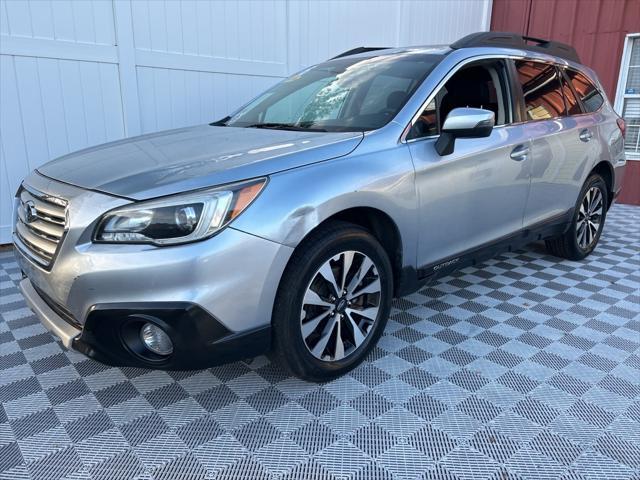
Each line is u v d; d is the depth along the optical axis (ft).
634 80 24.98
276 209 6.95
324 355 8.09
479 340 9.95
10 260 14.82
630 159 25.48
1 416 7.43
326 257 7.62
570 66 14.07
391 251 8.98
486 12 29.73
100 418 7.41
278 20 20.43
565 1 26.53
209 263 6.46
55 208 7.23
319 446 6.85
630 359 9.26
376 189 8.10
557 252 15.05
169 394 8.05
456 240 10.02
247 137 9.00
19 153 15.56
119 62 16.75
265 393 8.09
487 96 10.88
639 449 6.83
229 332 6.81
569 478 6.30
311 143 8.07
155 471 6.37
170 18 17.56
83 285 6.59
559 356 9.34
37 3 15.01
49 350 9.44
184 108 18.61
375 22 24.23
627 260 15.51
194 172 7.02
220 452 6.73
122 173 7.34
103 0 16.11
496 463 6.55
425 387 8.27
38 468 6.40
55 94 15.83
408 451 6.76
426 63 10.21
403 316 11.09
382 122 9.00
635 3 24.20
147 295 6.42
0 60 14.73
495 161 10.40
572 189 13.43
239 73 19.69
